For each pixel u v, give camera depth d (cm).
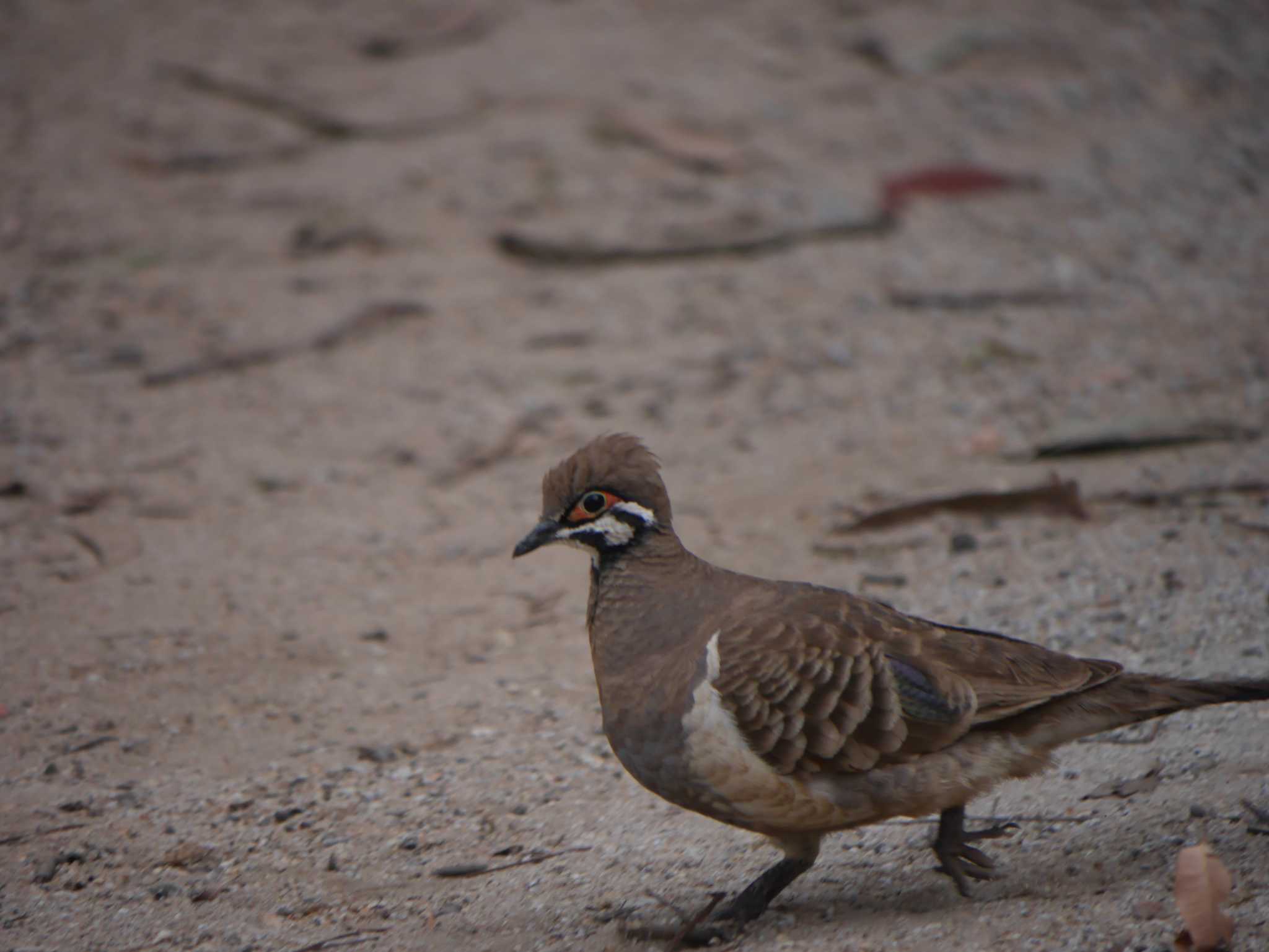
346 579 1188
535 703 988
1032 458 1294
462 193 1988
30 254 1844
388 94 2270
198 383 1553
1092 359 1503
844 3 2562
